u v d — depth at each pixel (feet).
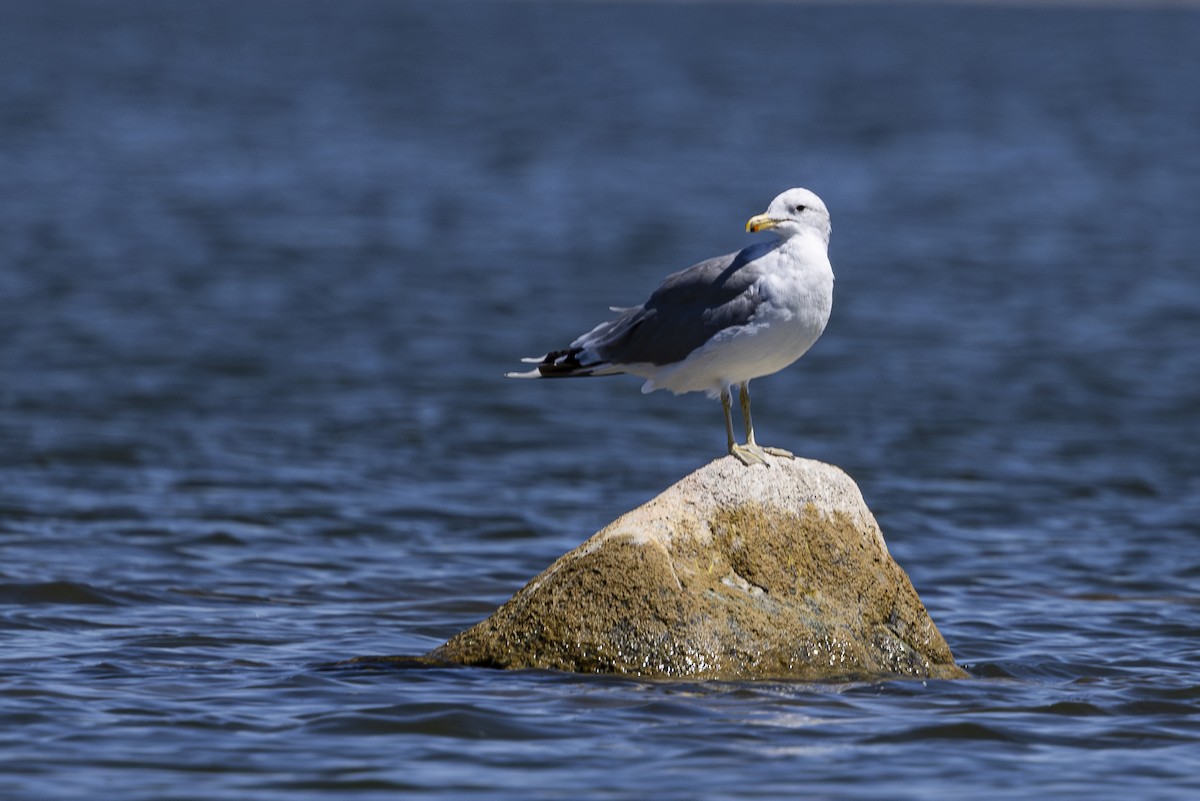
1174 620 42.91
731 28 531.91
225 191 152.46
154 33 429.79
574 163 178.50
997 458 66.85
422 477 61.26
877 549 36.32
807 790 28.02
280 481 59.62
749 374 34.58
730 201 152.97
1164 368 86.28
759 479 35.32
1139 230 139.13
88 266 111.34
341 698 33.19
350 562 48.47
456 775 28.55
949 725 31.83
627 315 35.17
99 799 27.17
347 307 100.07
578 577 35.14
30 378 77.20
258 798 27.35
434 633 40.45
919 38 479.00
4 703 32.58
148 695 33.50
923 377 83.25
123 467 61.26
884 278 114.11
